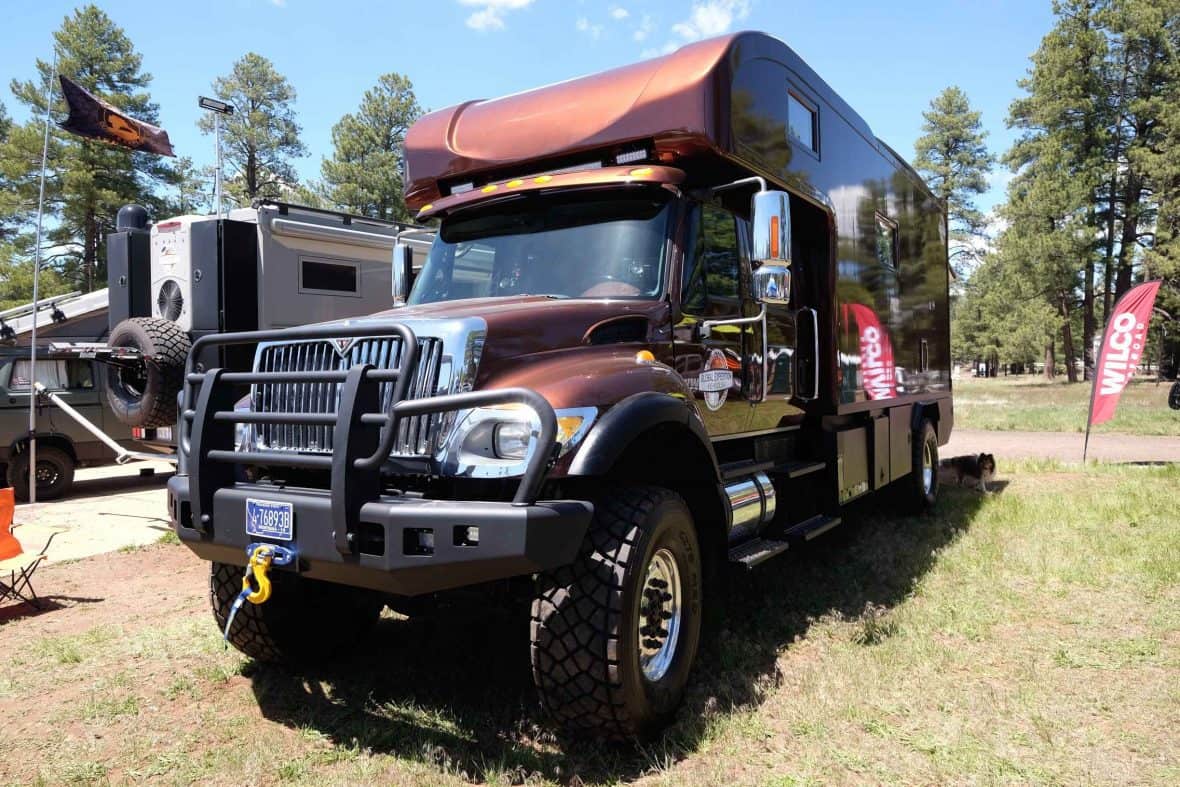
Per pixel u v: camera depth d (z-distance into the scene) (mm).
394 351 3334
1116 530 7086
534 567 2863
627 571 3205
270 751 3418
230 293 9648
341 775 3217
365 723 3668
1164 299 35781
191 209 42125
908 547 6742
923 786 3066
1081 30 38906
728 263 4945
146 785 3203
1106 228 41125
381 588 3123
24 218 36562
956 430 19297
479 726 3621
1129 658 4277
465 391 3240
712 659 4293
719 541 4324
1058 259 38938
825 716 3609
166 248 9891
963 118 57750
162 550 7293
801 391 5949
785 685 3996
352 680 4191
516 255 4656
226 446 3566
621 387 3486
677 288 4348
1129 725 3531
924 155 59250
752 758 3295
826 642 4574
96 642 4809
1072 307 45562
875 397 6906
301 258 10344
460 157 5121
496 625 4988
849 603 5254
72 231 37500
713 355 4668
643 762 3262
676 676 3592
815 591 5500
